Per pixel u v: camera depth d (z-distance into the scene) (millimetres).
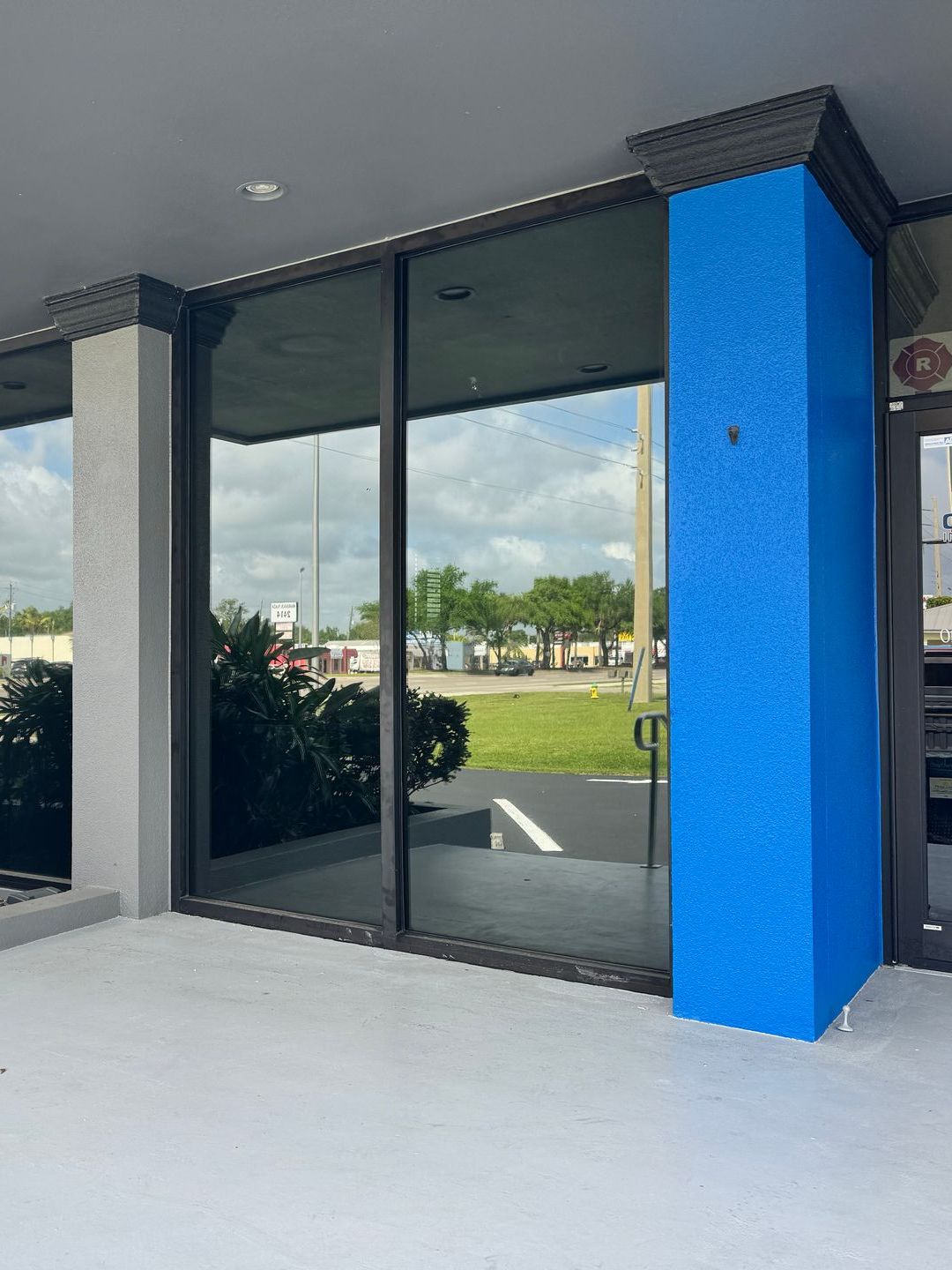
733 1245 2234
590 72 3215
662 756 4035
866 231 3982
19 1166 2596
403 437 4617
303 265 4809
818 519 3471
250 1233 2291
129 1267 2174
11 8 2863
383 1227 2311
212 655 5160
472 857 4402
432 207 4238
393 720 4531
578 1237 2266
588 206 4062
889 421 4141
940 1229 2303
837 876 3619
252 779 5020
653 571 4082
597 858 4160
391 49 3078
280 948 4500
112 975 4121
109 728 5141
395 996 3852
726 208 3523
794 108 3314
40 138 3607
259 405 5031
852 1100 2938
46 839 5715
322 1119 2830
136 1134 2756
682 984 3604
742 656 3494
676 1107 2895
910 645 4109
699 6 2873
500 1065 3191
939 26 2947
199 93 3334
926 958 4086
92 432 5215
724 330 3527
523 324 4340
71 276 4980
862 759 3963
